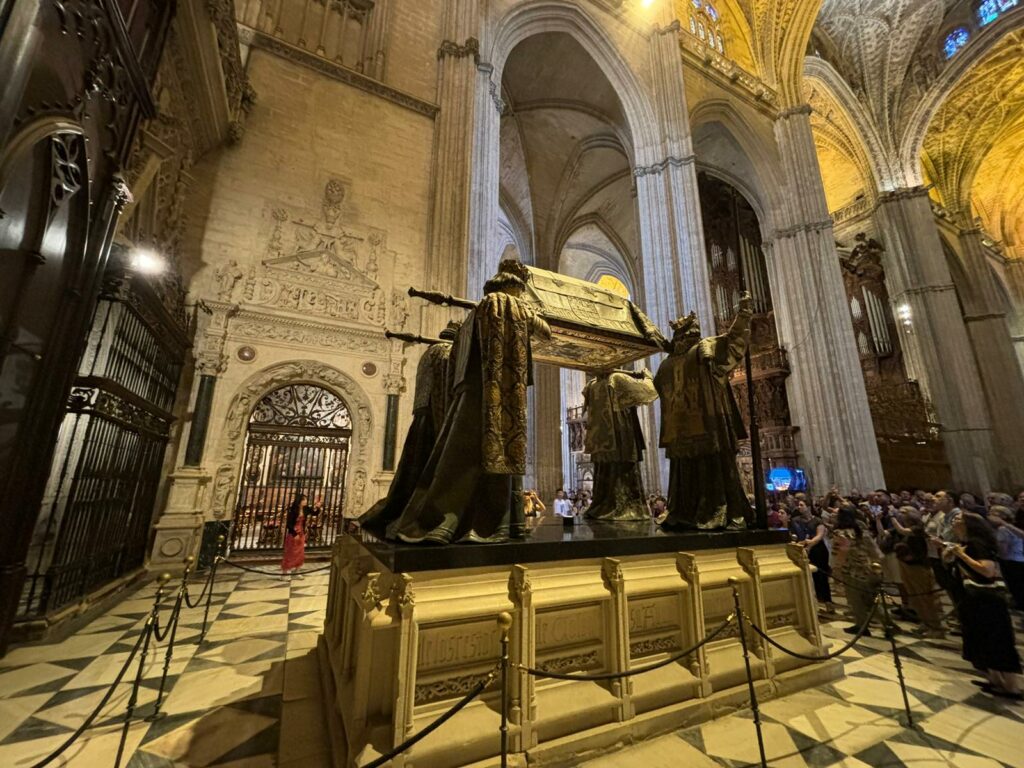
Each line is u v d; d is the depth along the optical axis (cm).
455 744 191
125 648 374
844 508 566
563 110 1727
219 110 744
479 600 215
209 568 704
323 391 885
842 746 240
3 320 308
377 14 1073
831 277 1609
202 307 763
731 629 301
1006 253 3008
